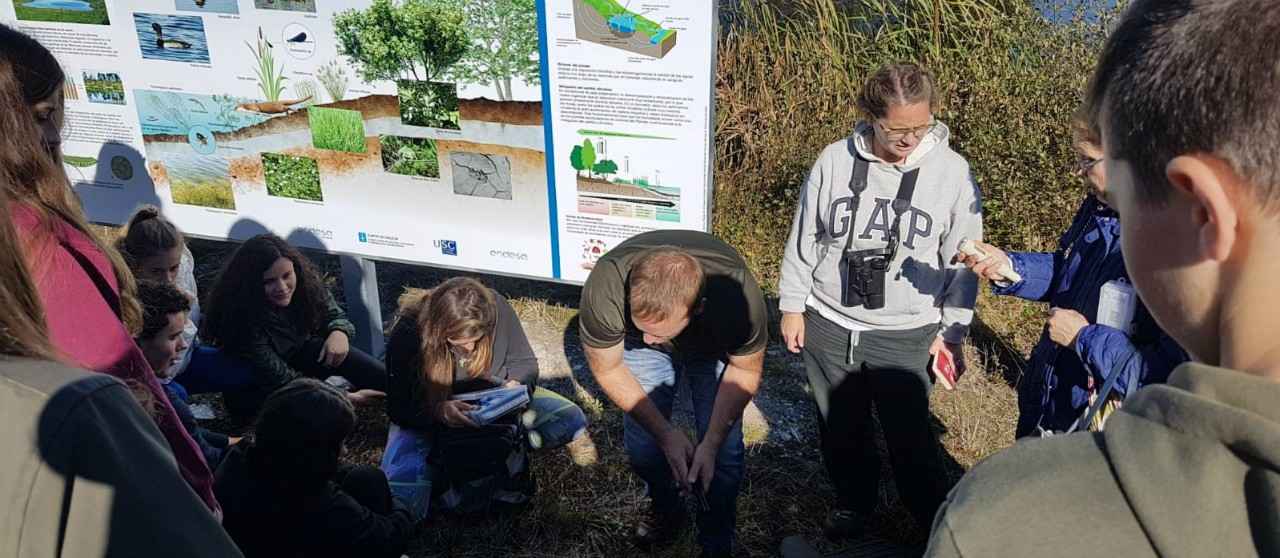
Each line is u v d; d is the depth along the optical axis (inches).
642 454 116.9
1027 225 177.3
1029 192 177.0
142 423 35.5
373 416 156.7
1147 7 24.6
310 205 156.0
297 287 147.7
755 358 107.3
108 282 54.9
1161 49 23.0
